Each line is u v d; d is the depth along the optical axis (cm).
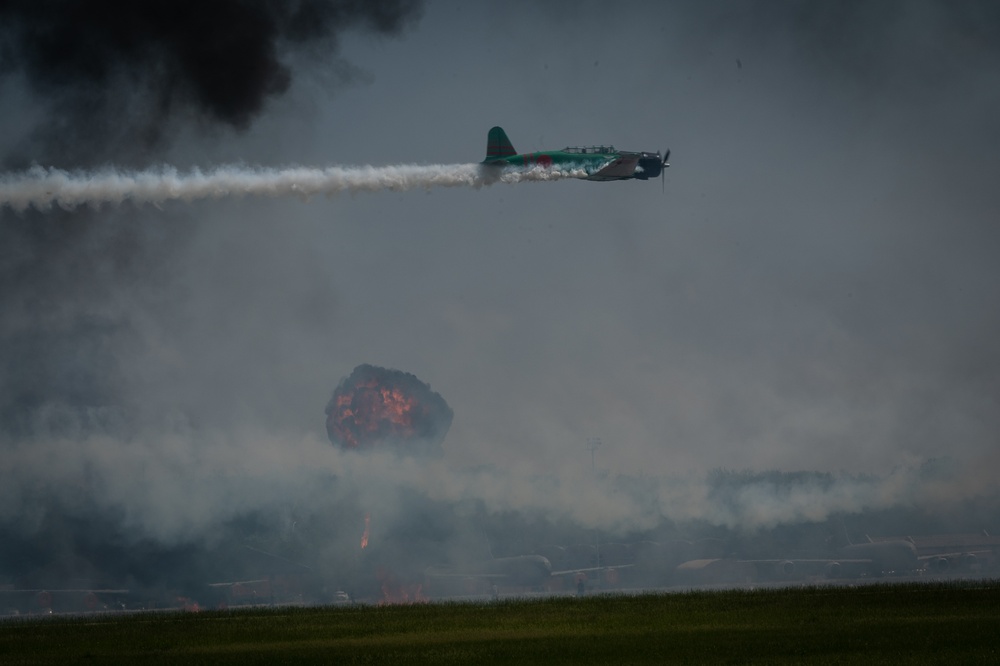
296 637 19588
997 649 15375
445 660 15775
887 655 15038
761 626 18700
